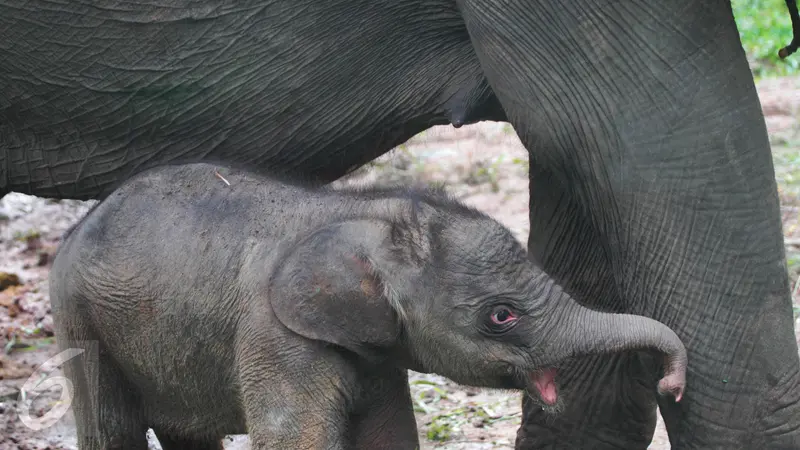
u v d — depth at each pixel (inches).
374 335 246.4
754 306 241.3
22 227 539.8
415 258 246.5
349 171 308.2
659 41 242.8
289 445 248.1
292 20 286.7
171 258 263.9
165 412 278.7
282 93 292.8
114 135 301.9
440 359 249.4
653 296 248.1
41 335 430.3
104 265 271.7
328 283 245.1
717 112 241.0
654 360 257.0
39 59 295.0
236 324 255.4
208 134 299.6
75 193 311.1
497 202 545.0
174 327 263.6
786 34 777.6
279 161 301.1
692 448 248.7
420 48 287.3
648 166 244.7
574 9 248.2
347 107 293.9
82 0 288.8
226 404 266.2
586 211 261.1
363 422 266.8
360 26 285.9
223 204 265.7
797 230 479.8
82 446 283.7
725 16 242.7
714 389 244.1
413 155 601.3
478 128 656.4
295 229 256.7
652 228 245.8
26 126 304.7
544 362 244.1
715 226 241.4
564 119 253.0
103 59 293.7
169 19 288.8
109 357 277.9
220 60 291.6
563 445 299.6
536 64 254.8
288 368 247.6
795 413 242.4
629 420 295.6
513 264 245.9
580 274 291.3
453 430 355.9
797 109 645.9
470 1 261.4
